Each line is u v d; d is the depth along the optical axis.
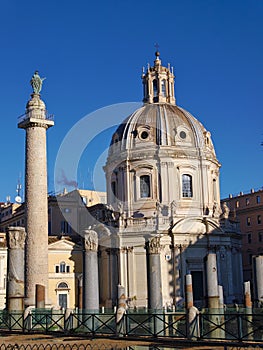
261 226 100.06
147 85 88.00
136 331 30.42
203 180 79.19
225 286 74.31
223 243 75.19
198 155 79.25
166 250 71.94
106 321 30.06
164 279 70.69
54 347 26.03
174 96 88.19
